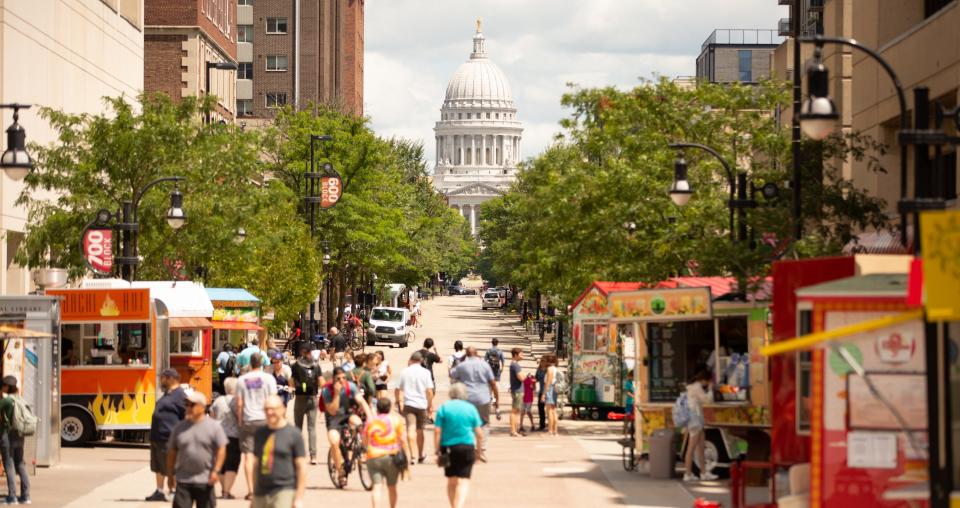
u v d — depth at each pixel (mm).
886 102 53281
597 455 48188
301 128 118688
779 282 26766
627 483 38594
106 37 88438
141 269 67250
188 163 66688
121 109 67125
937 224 18125
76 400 49281
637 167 55062
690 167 55188
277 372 48000
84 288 49062
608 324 64812
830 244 39000
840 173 63875
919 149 22922
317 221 117875
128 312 49062
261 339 88500
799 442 26797
